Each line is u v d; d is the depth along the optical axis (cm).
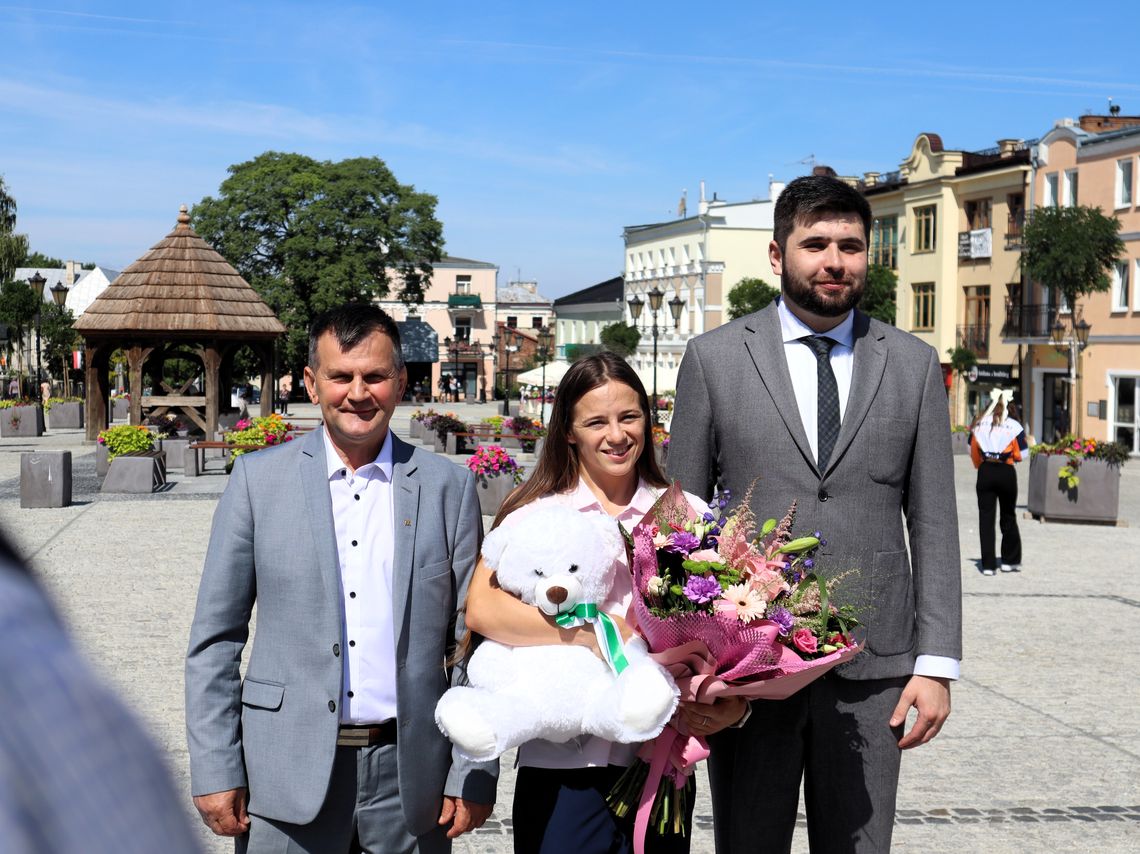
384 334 343
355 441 342
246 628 344
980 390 4959
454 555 355
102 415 3175
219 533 340
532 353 10275
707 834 566
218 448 2709
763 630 316
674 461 394
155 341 2941
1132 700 793
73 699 78
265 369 3059
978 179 4994
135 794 77
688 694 328
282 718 331
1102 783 625
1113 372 4197
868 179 5925
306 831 333
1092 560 1460
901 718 371
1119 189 4225
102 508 1820
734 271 8094
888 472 379
